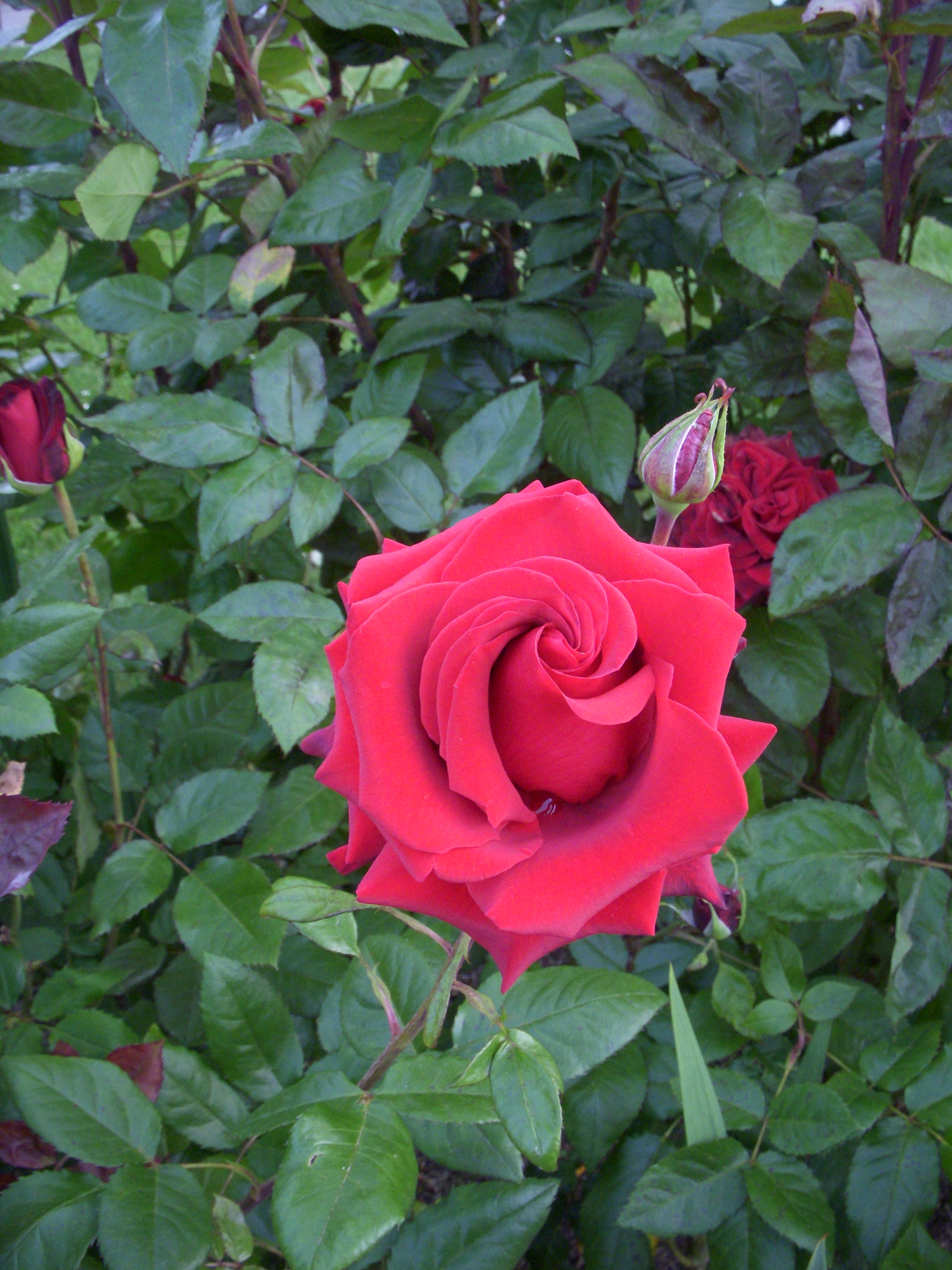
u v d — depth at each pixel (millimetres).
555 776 359
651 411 721
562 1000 458
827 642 601
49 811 432
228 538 526
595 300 688
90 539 493
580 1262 615
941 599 519
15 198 619
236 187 642
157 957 572
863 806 605
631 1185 526
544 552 371
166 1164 448
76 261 707
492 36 685
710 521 568
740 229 554
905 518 519
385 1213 381
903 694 642
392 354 593
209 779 544
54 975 517
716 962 588
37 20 707
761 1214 474
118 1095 442
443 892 365
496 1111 399
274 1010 485
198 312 615
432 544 386
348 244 715
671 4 631
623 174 685
